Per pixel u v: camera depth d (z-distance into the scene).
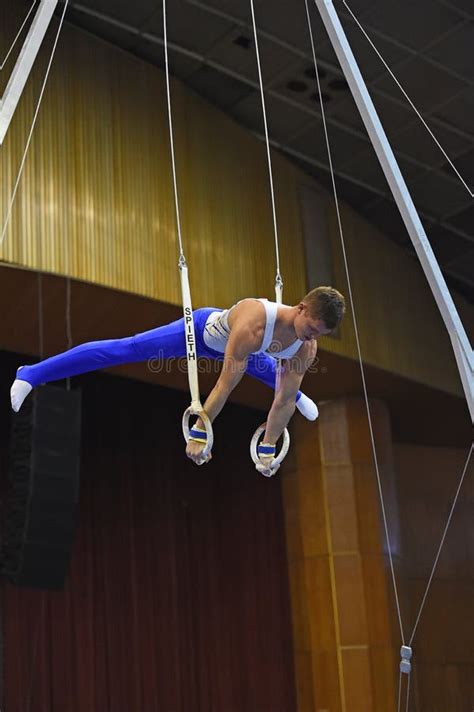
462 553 24.73
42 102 15.65
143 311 16.58
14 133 15.09
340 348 18.81
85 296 15.79
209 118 18.31
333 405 20.69
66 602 19.98
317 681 19.52
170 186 17.08
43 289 15.41
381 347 19.81
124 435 21.70
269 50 16.89
